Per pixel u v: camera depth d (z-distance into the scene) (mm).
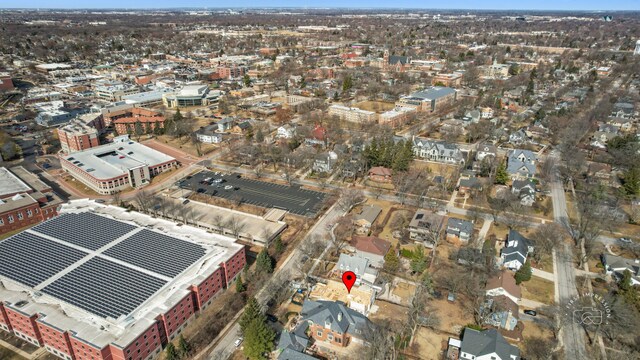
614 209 132375
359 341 85688
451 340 84062
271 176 174500
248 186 165250
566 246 119000
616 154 174000
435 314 93062
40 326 82625
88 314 83625
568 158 171875
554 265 110812
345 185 164125
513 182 152625
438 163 181750
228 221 132625
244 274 109375
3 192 143125
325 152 183625
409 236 125312
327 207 146500
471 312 93688
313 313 87125
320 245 120375
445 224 131375
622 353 79812
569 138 193375
